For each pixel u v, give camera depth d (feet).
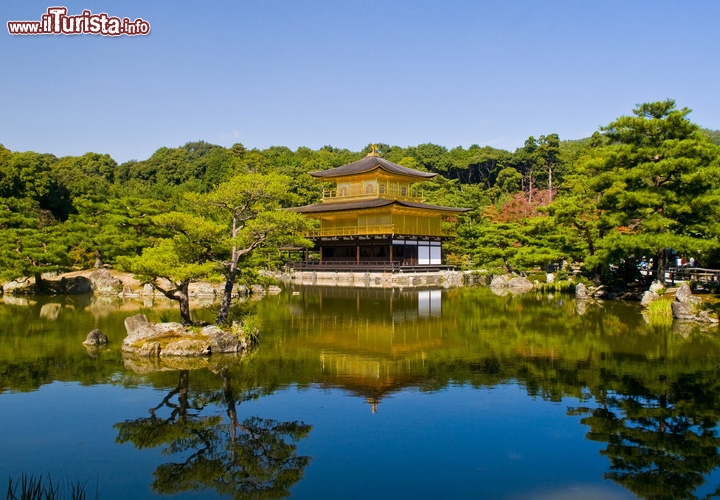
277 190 87.04
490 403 59.00
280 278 234.38
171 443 48.65
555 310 130.72
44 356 78.54
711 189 129.08
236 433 50.88
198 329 84.69
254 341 89.92
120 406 57.82
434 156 453.17
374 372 71.41
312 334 98.53
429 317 120.06
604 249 132.77
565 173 378.53
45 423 53.06
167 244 86.48
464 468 43.78
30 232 163.94
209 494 39.70
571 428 51.78
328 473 42.98
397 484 41.09
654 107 133.28
